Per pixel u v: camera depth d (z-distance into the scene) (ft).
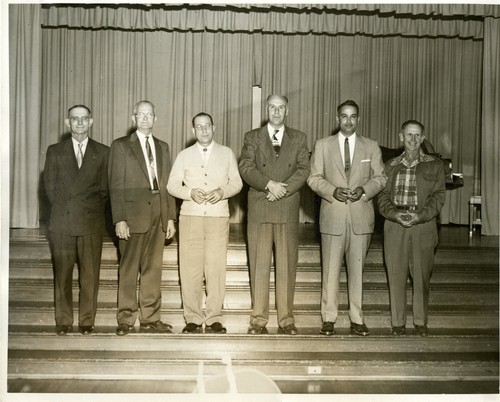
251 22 20.76
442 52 24.30
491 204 20.45
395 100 24.31
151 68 23.79
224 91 24.00
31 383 12.50
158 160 13.46
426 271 13.58
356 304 13.60
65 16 20.49
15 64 19.51
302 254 16.06
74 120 13.28
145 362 12.78
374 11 20.33
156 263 13.51
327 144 13.56
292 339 13.28
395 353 13.38
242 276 15.20
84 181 13.24
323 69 24.11
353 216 13.28
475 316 14.33
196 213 13.34
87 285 13.38
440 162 13.75
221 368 12.88
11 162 19.70
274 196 12.89
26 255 15.58
